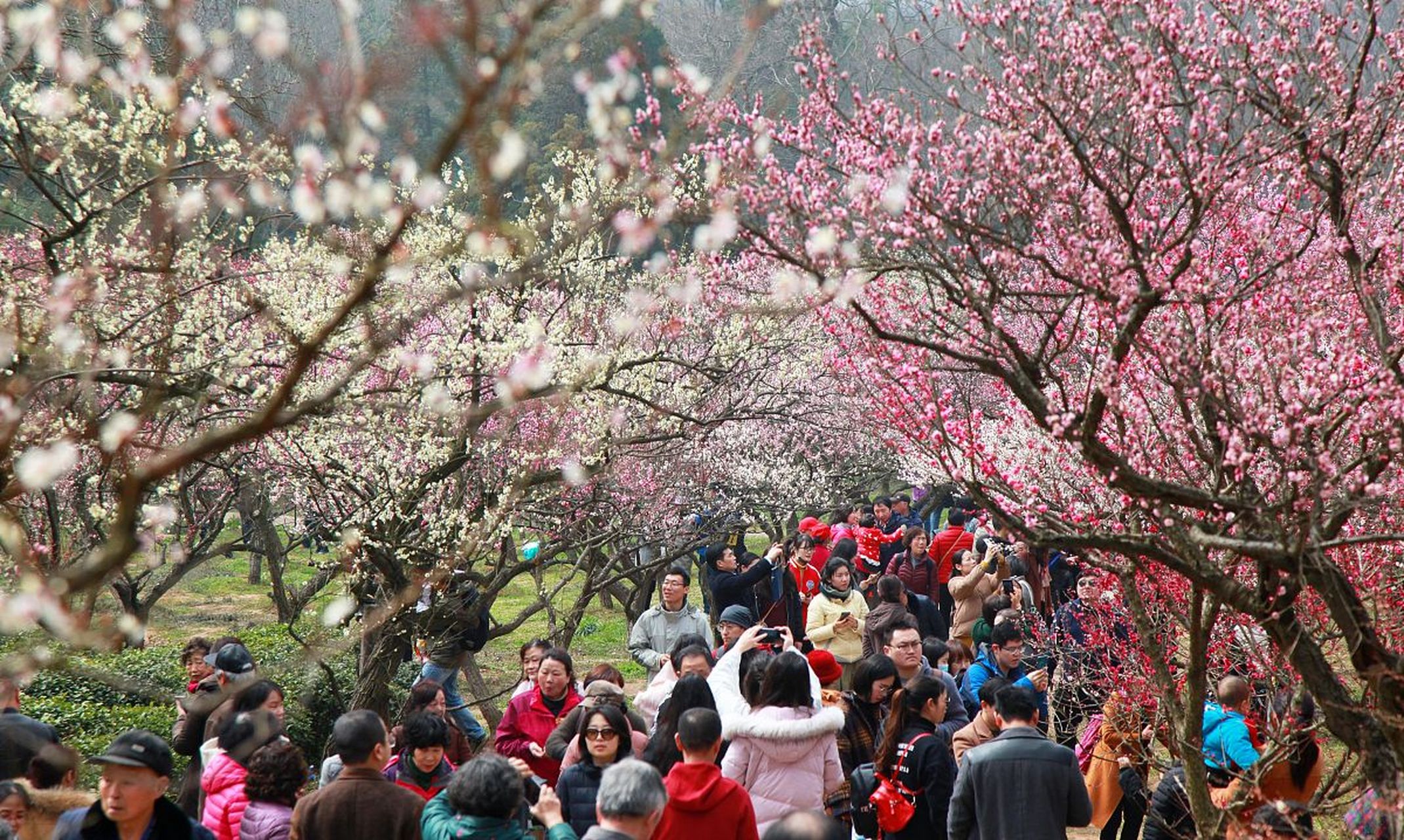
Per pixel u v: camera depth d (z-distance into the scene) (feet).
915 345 24.21
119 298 38.19
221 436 13.62
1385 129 24.88
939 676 42.70
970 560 66.69
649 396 58.08
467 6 13.34
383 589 55.36
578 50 14.53
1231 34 24.27
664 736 32.58
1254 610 22.91
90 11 22.93
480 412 20.59
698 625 56.70
